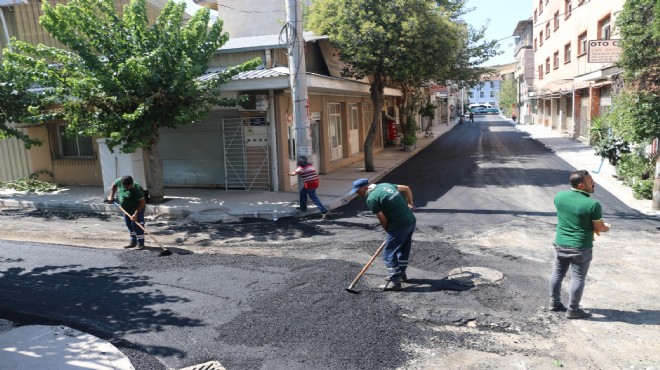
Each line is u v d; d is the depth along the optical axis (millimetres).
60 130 16484
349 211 11875
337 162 19672
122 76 11492
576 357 4777
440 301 6109
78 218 12016
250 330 5453
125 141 12664
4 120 13562
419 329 5398
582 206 5289
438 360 4777
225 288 6742
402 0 15766
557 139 28344
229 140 14930
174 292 6672
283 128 14586
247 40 15289
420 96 32219
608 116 11727
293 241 9266
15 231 10656
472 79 29453
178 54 12062
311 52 17484
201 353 5008
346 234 9609
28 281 7316
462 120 54875
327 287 6648
